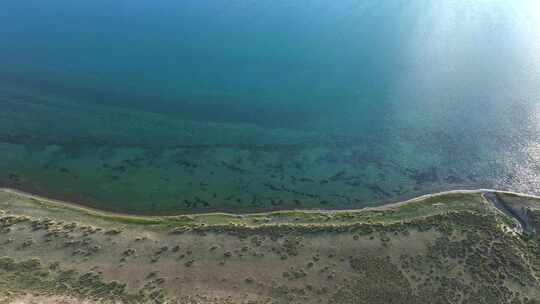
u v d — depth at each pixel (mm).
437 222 38656
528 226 38719
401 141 51500
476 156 49031
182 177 45156
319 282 32719
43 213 38531
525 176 46125
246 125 53812
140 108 56000
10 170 44625
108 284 31484
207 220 39062
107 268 32906
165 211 40688
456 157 48969
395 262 34531
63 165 45938
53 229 36344
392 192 44156
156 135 51344
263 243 36156
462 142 51125
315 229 37781
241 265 34000
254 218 39688
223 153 48969
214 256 34688
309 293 31828
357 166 47656
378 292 31906
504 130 52812
